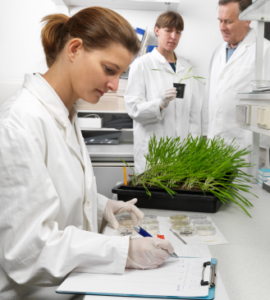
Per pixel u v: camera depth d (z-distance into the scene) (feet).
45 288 2.65
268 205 4.33
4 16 10.19
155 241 2.43
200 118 9.15
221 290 2.12
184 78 8.32
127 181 4.69
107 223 3.61
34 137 2.38
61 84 2.78
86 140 10.19
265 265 2.61
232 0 7.51
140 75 8.14
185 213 4.02
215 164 4.34
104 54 2.51
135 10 10.19
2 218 2.28
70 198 2.69
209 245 3.01
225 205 4.35
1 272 2.51
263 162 6.28
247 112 4.91
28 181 2.27
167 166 4.54
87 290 2.11
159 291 2.08
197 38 10.41
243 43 8.19
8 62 10.47
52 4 10.12
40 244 2.27
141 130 8.41
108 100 9.72
